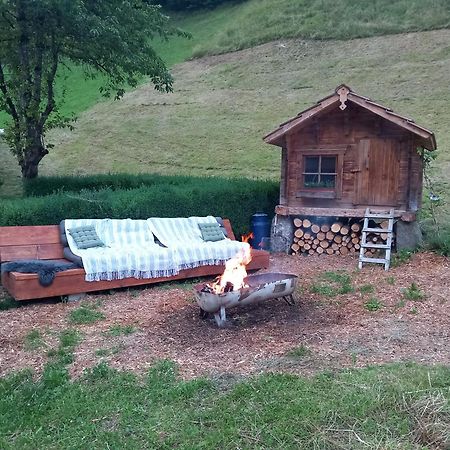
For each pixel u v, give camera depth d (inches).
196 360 182.7
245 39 1262.3
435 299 257.3
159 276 302.5
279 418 137.1
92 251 292.5
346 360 179.3
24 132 498.6
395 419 135.4
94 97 1074.1
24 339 210.1
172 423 138.1
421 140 364.2
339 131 388.5
